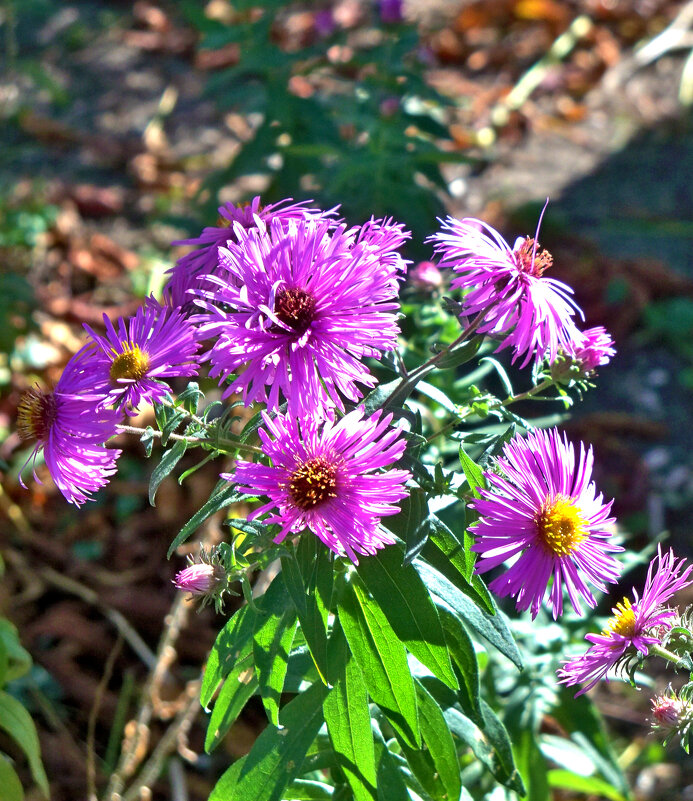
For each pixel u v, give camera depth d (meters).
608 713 0.46
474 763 0.35
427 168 0.56
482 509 0.23
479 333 0.23
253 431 0.24
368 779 0.26
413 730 0.25
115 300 0.67
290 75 0.60
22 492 0.53
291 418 0.21
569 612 0.36
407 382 0.24
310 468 0.21
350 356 0.21
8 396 0.57
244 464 0.21
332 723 0.26
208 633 0.47
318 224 0.22
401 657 0.25
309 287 0.21
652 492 0.55
